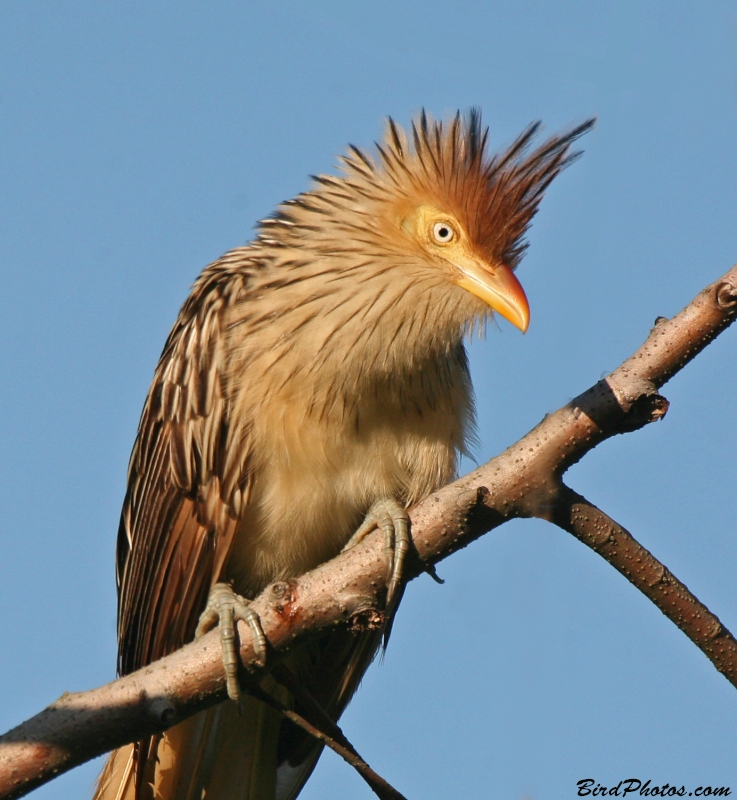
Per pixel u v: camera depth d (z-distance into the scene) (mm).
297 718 7406
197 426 9617
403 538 7395
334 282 9453
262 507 9656
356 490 9750
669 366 6949
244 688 7328
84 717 6594
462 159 9938
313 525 9758
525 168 10078
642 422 6949
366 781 7461
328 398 9391
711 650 7199
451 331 9812
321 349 9297
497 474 7215
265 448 9445
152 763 9406
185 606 9602
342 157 10328
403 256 9688
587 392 7016
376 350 9406
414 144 10109
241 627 7281
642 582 7156
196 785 9734
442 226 9742
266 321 9508
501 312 9508
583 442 6969
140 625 10039
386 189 9875
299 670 10297
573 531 7152
